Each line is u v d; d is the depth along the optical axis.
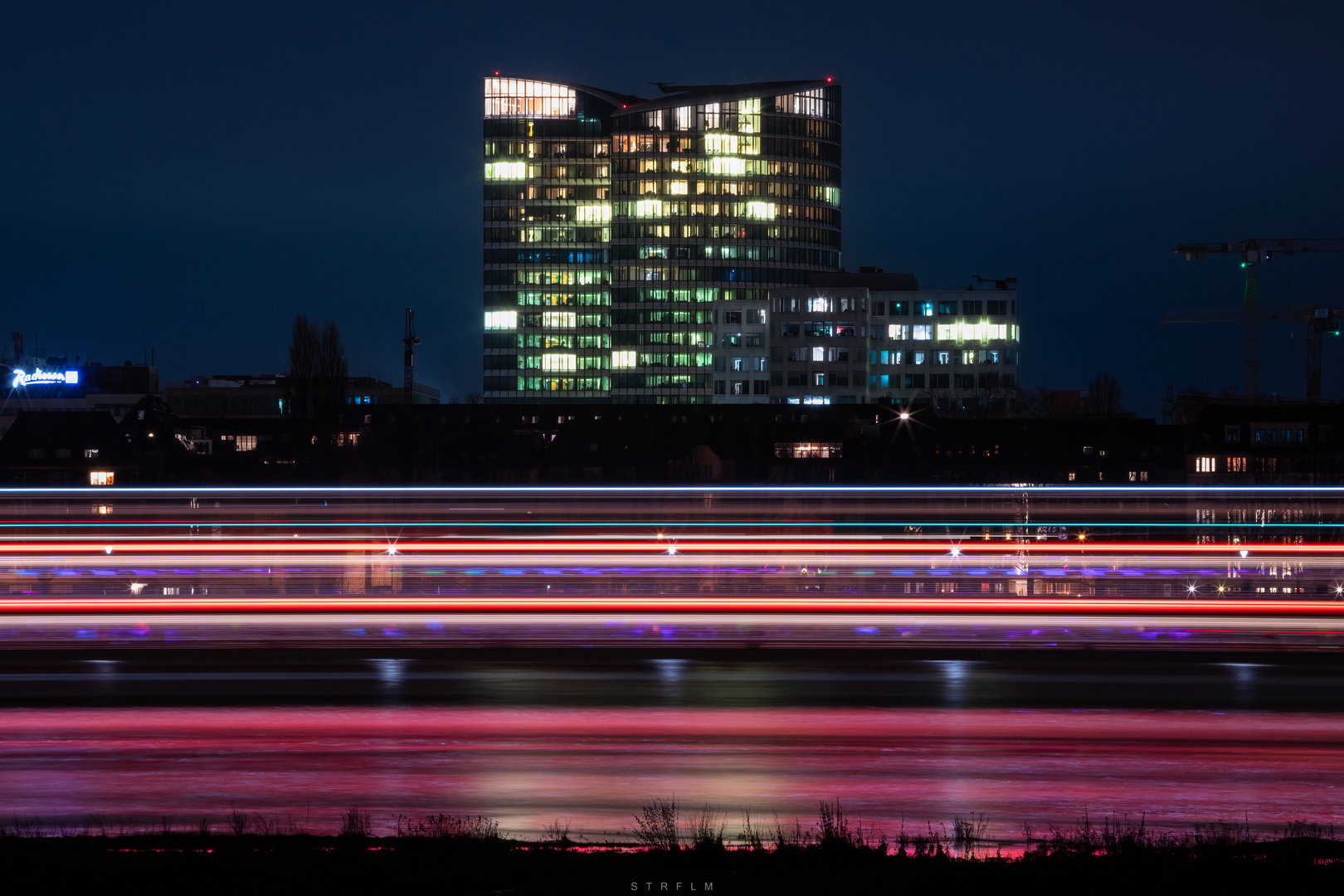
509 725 38.34
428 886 22.06
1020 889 21.80
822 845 24.55
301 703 41.41
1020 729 37.94
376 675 45.72
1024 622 57.22
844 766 33.94
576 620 57.66
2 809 29.77
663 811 27.66
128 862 23.38
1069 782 32.44
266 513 89.19
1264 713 40.16
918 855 23.91
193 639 52.97
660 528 85.12
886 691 43.19
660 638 53.28
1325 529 84.00
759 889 21.91
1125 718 39.47
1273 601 65.38
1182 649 51.00
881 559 74.94
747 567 73.44
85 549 77.00
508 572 72.12
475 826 27.16
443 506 87.00
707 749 35.59
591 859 23.83
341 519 89.00
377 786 31.91
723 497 87.81
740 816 29.30
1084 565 74.94
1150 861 23.30
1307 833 27.78
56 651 50.12
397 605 59.94
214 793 31.20
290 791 31.42
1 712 40.09
